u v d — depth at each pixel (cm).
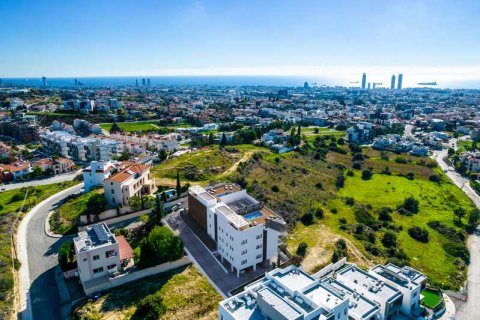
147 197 11969
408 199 15600
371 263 10381
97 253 7750
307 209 13700
